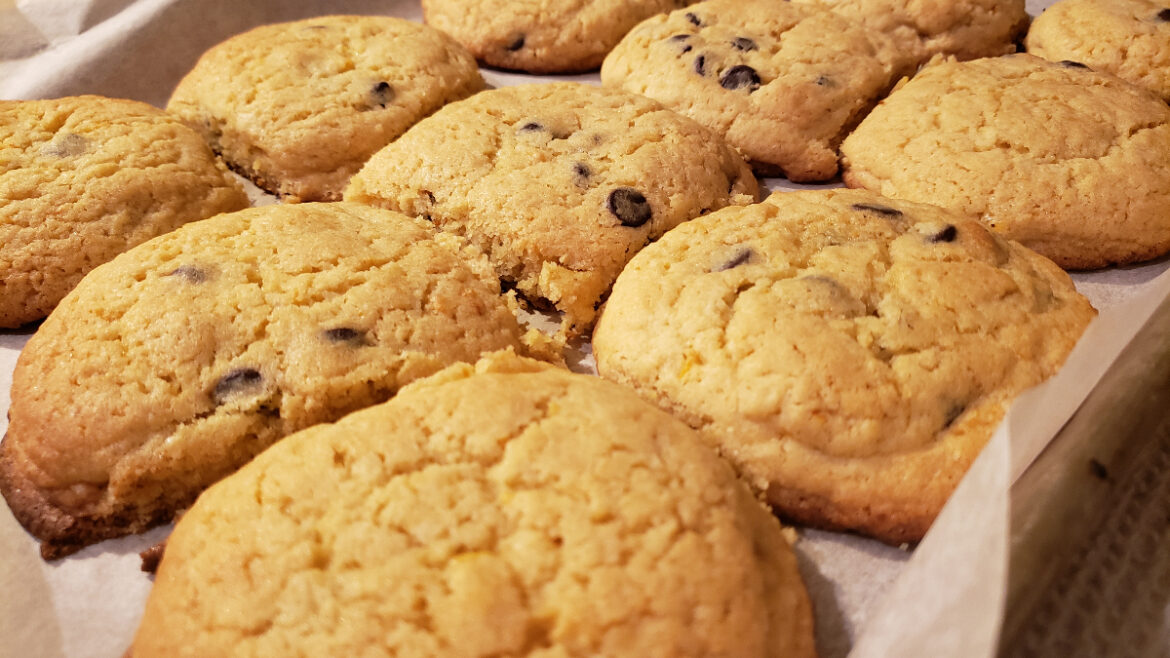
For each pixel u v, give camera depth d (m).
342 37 0.27
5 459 0.19
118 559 0.19
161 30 0.29
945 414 0.18
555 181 0.22
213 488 0.17
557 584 0.16
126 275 0.20
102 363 0.19
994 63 0.26
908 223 0.21
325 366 0.19
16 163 0.23
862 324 0.19
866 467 0.18
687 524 0.16
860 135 0.25
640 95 0.25
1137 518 0.17
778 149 0.25
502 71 0.29
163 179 0.23
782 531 0.18
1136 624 0.16
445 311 0.20
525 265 0.22
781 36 0.27
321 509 0.16
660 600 0.16
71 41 0.29
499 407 0.17
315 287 0.20
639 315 0.20
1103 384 0.18
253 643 0.16
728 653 0.16
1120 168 0.23
